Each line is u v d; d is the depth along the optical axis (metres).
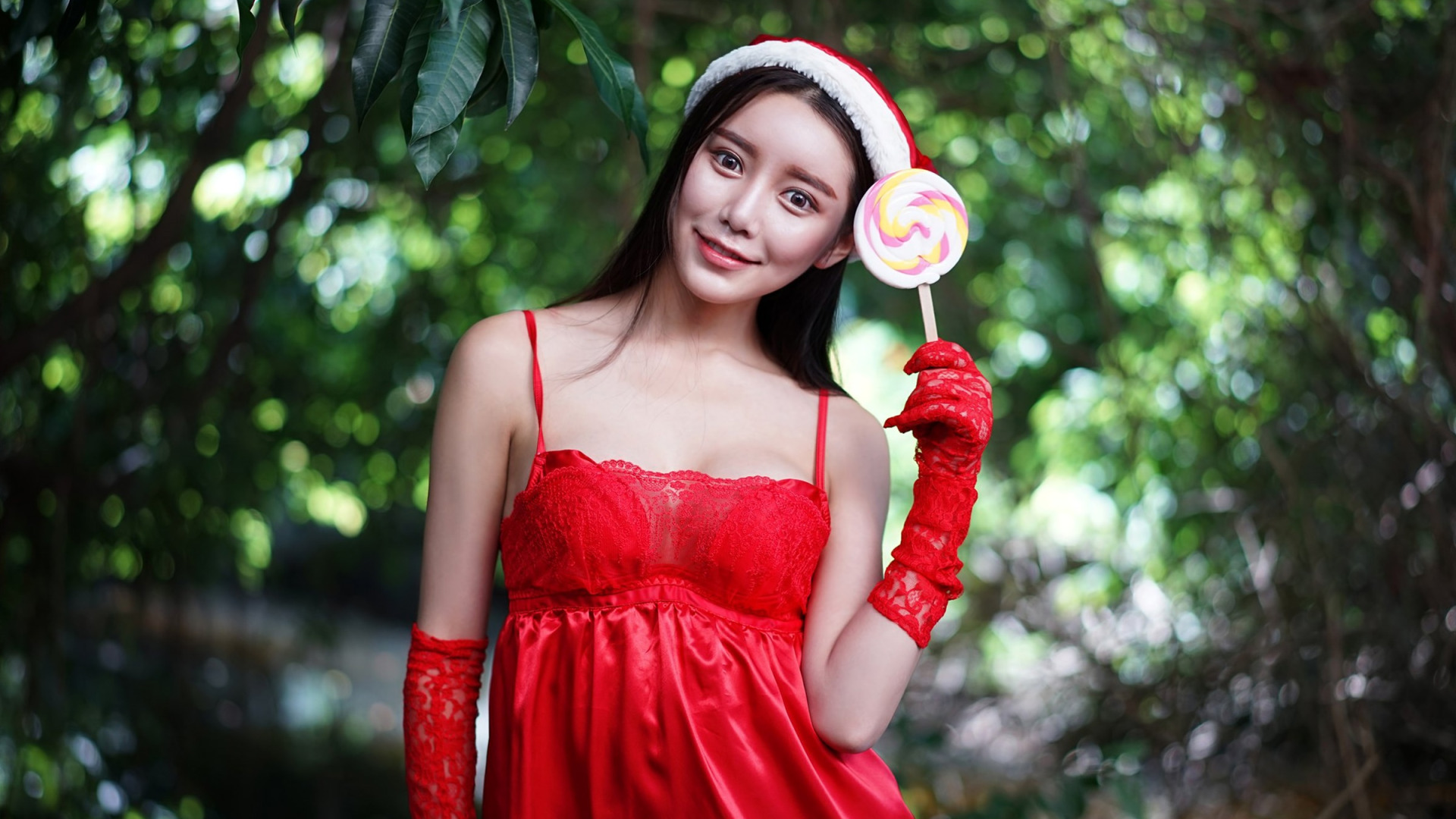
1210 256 3.49
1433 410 3.06
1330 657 3.28
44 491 3.51
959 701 4.58
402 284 4.55
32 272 3.27
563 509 1.54
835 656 1.60
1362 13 3.04
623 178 3.86
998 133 4.30
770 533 1.57
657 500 1.55
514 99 1.50
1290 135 3.15
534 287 4.61
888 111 1.62
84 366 3.35
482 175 4.26
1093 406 4.59
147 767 3.73
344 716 5.32
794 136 1.57
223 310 3.81
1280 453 3.40
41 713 3.22
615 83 1.61
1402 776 3.34
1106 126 3.87
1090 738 3.95
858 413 1.76
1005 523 4.96
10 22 1.95
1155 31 3.19
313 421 4.39
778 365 1.78
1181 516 3.94
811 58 1.60
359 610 6.95
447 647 1.60
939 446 1.58
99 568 3.74
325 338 4.41
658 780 1.54
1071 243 4.61
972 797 3.83
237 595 5.48
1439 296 2.94
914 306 5.20
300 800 4.38
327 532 5.46
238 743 4.45
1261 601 3.55
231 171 3.72
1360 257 3.17
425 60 1.45
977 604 4.57
